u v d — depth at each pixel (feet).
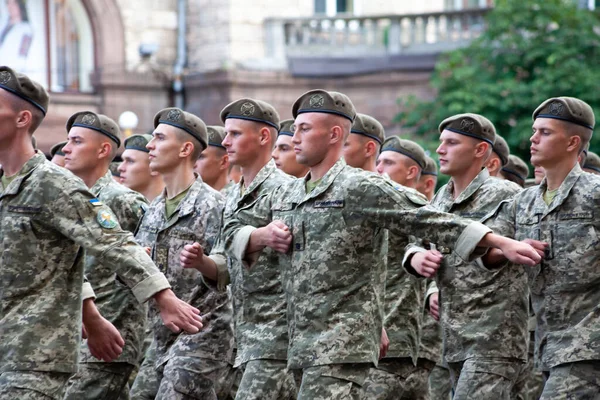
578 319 35.40
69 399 40.96
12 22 110.63
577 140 36.50
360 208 32.68
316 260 33.19
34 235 31.22
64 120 110.42
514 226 37.42
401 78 111.45
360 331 32.71
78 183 31.40
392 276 42.27
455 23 111.04
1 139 31.63
